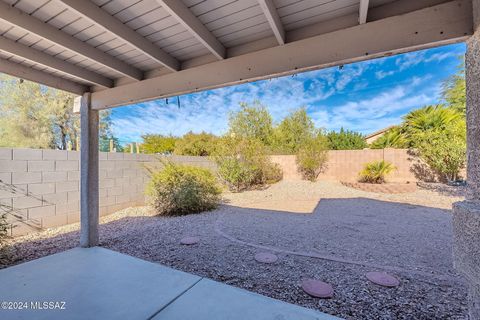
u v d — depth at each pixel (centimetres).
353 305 196
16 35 223
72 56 266
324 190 851
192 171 589
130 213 543
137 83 307
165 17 201
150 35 228
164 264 279
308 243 346
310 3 180
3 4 182
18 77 271
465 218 114
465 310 187
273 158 1085
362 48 186
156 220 489
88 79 303
